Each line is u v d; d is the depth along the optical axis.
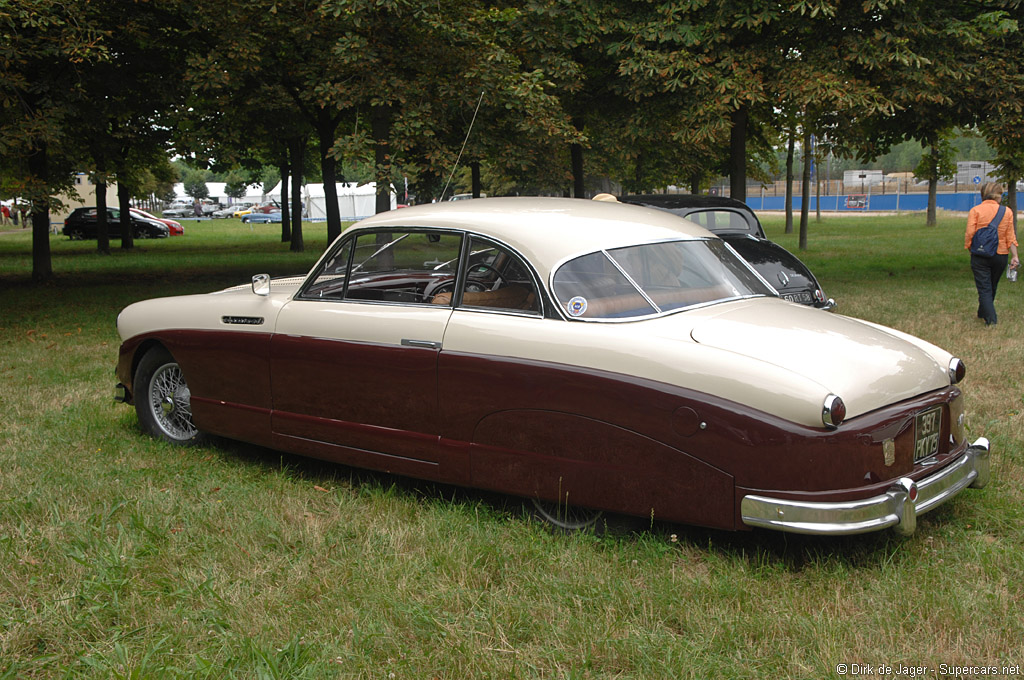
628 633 3.02
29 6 10.72
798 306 4.34
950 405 3.81
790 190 34.28
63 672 2.85
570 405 3.74
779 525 3.31
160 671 2.83
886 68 13.32
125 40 13.96
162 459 5.23
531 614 3.18
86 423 5.96
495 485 4.04
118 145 16.20
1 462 5.08
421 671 2.84
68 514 4.25
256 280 4.87
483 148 13.01
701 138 13.10
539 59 12.88
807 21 13.19
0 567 3.63
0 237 40.81
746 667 2.79
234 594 3.38
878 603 3.20
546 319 3.91
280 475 4.88
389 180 12.13
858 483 3.31
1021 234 24.83
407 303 4.40
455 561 3.60
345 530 4.00
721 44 13.45
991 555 3.59
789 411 3.30
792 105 14.80
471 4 12.16
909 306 11.22
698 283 4.18
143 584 3.49
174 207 91.88
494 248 4.13
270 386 4.88
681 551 3.71
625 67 12.97
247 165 27.67
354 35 11.20
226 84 12.67
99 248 27.31
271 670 2.77
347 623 3.14
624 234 4.20
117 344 9.56
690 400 3.46
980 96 14.07
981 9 14.21
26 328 10.84
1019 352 7.81
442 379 4.13
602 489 3.71
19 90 12.16
